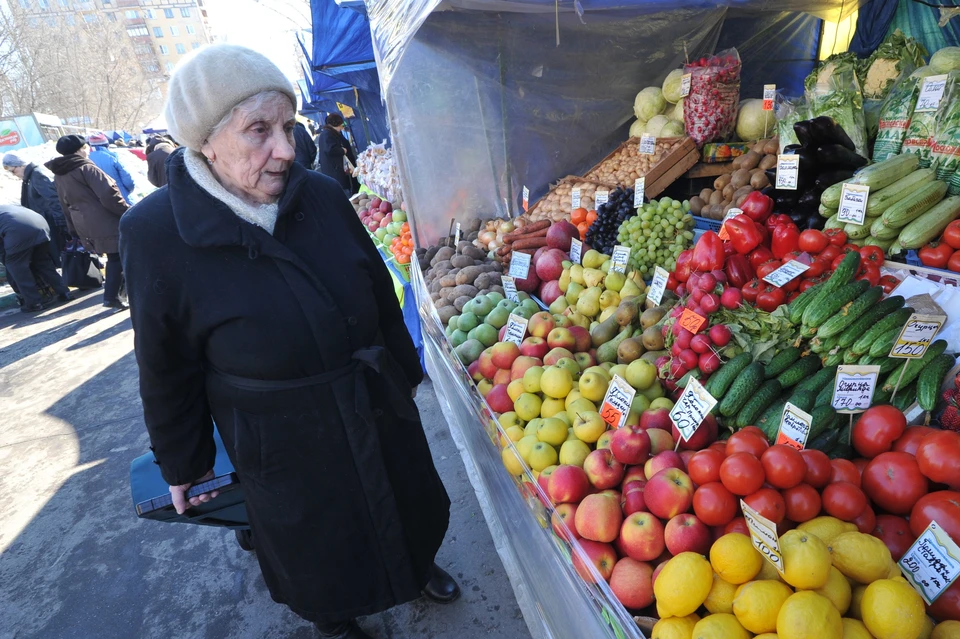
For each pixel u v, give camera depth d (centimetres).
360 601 202
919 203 222
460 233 495
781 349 186
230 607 282
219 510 216
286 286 153
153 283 143
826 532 125
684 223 310
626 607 139
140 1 6719
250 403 164
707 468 139
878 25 454
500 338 293
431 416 426
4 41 3381
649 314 243
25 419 521
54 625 283
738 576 116
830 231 238
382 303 199
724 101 426
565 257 359
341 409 169
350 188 1145
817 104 318
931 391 152
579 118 524
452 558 293
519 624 252
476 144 501
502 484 222
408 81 455
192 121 130
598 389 201
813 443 158
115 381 583
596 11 454
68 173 735
